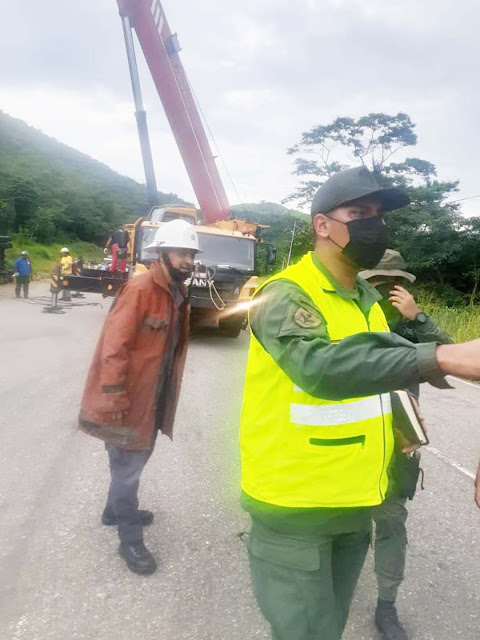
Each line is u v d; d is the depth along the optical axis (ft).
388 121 96.63
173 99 37.78
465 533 11.84
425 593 9.64
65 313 44.75
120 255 35.37
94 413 9.71
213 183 41.45
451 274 73.41
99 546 10.18
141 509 11.78
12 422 16.40
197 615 8.53
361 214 5.15
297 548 5.23
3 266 74.13
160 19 36.37
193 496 12.58
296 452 5.16
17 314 42.22
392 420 6.18
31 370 23.21
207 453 15.24
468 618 9.01
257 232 38.27
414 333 8.50
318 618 5.26
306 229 77.51
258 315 4.82
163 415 10.45
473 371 3.70
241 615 8.60
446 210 73.72
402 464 8.00
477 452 17.10
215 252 34.71
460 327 38.42
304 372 4.18
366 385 3.97
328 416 5.13
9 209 152.76
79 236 212.84
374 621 8.72
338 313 5.22
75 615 8.32
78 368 24.06
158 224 33.88
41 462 13.62
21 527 10.58
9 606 8.39
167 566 9.78
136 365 9.71
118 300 9.81
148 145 39.27
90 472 13.21
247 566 9.93
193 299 32.09
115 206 255.70
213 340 35.99
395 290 8.46
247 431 5.50
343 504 5.20
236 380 24.30
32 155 347.15
